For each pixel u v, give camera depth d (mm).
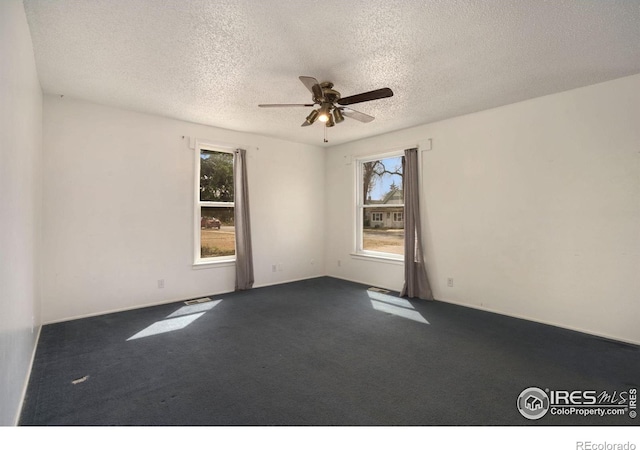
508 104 3688
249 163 5047
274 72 2881
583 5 1958
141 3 1942
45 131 3357
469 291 4074
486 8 1993
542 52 2529
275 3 1945
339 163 5863
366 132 4941
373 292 4816
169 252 4230
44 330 3180
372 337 3076
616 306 3018
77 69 2816
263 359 2602
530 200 3545
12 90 1668
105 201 3730
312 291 4875
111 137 3766
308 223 5871
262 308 4000
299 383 2229
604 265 3084
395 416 1850
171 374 2340
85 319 3527
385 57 2611
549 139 3402
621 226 2988
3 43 1455
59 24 2156
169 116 4137
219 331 3215
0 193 1412
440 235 4344
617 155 3002
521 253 3621
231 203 4898
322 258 6113
